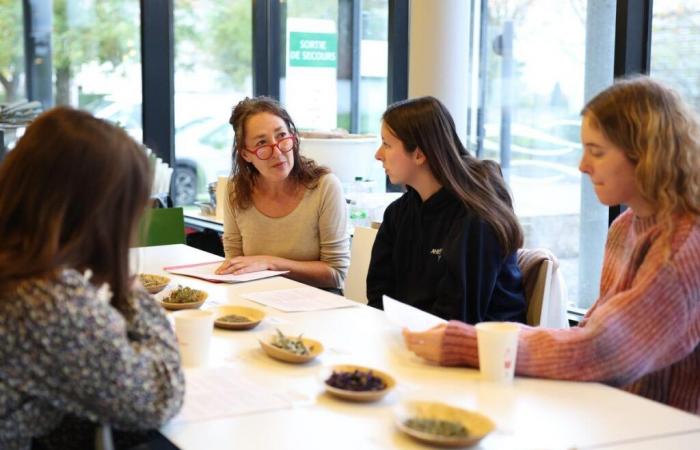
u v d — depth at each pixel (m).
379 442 1.30
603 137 1.63
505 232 2.21
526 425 1.37
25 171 1.21
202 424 1.36
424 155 2.31
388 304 1.99
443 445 1.27
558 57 3.54
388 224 2.53
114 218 1.25
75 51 4.64
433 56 3.70
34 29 4.57
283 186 2.96
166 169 4.33
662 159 1.57
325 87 4.82
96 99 4.71
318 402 1.47
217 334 1.94
